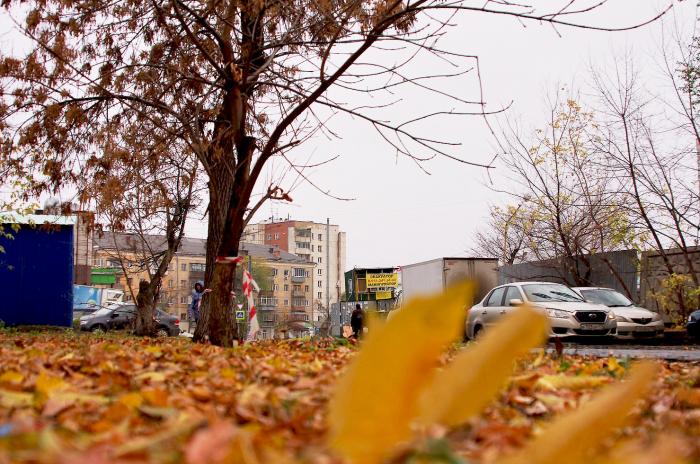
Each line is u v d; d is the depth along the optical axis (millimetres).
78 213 11188
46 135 10773
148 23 11312
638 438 1911
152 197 14977
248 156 9656
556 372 4367
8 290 21016
